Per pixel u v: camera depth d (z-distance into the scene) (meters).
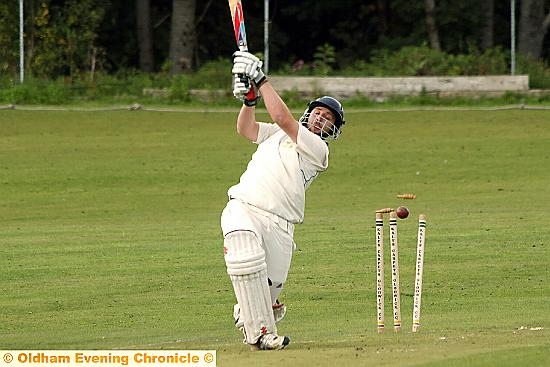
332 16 183.12
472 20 166.12
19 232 68.88
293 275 53.59
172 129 107.69
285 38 179.25
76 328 42.19
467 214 73.56
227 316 44.62
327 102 33.75
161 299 48.44
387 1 178.62
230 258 31.95
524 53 159.00
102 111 114.75
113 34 170.75
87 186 87.00
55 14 138.38
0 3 132.88
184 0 154.50
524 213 73.56
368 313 44.84
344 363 28.75
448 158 95.94
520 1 175.75
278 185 32.47
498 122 110.00
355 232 66.19
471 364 28.11
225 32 177.25
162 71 149.75
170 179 89.25
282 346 31.91
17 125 108.38
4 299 48.62
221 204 80.81
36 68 133.25
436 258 57.44
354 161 94.62
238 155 97.62
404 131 106.12
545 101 119.88
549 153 97.75
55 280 52.88
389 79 121.31
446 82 121.19
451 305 46.41
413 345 31.45
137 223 72.75
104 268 55.81
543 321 40.62
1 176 89.75
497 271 53.97
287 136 33.19
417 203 79.62
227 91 120.75
